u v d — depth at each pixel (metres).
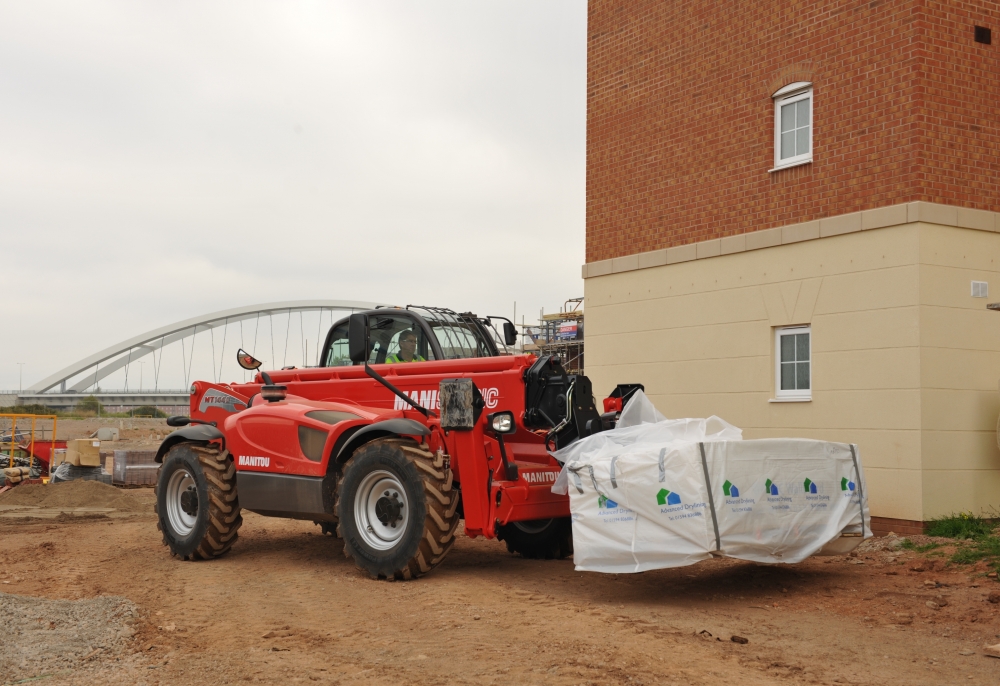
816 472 7.23
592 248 13.52
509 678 4.77
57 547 10.07
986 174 9.95
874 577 7.66
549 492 8.02
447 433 7.89
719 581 7.66
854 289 10.07
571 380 8.16
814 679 4.84
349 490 7.84
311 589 7.35
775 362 11.03
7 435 24.48
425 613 6.35
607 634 5.71
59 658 5.16
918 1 9.67
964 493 9.55
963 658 5.25
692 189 12.13
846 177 10.29
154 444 37.19
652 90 12.73
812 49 10.70
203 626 6.08
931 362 9.46
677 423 7.42
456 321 9.42
